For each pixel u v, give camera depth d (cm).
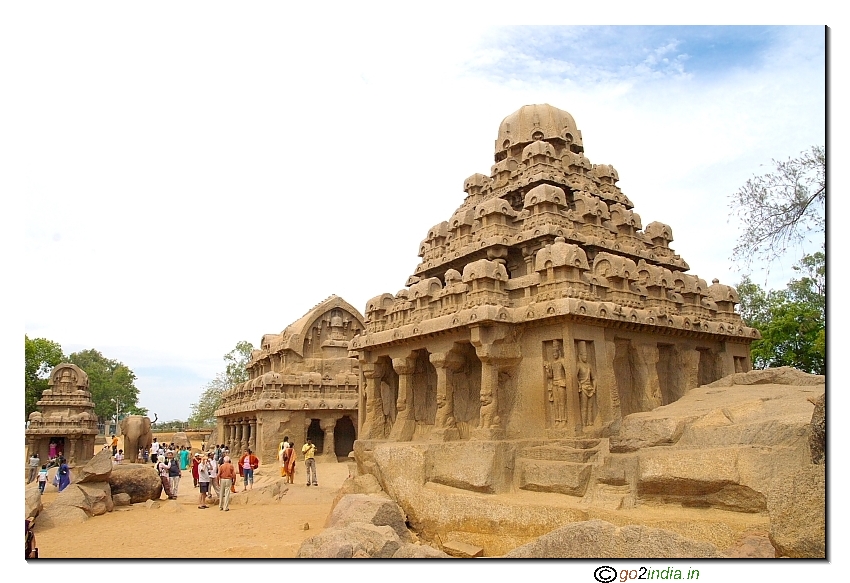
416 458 1967
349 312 4794
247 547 1664
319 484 3148
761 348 3912
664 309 2295
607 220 2606
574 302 1898
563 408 1908
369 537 1283
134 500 2642
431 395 2498
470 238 2570
